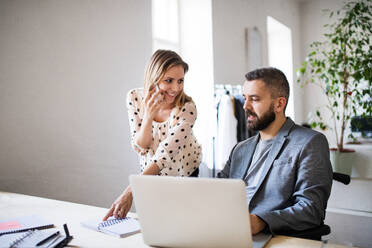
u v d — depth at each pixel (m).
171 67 1.59
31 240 1.02
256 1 4.87
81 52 2.46
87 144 2.49
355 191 2.33
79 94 2.44
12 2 2.04
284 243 1.01
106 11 2.66
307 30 6.55
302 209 1.14
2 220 1.26
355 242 2.21
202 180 0.85
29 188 2.12
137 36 2.95
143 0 3.01
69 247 1.00
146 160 1.78
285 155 1.34
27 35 2.12
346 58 2.66
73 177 2.39
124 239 1.06
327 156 1.32
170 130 1.65
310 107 6.44
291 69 6.08
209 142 3.62
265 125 1.41
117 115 2.74
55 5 2.28
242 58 4.47
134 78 2.91
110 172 2.68
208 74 3.77
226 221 0.85
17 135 2.06
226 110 3.34
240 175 1.53
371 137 4.82
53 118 2.26
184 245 0.93
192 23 3.87
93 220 1.25
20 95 2.08
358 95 2.68
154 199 0.93
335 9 6.19
